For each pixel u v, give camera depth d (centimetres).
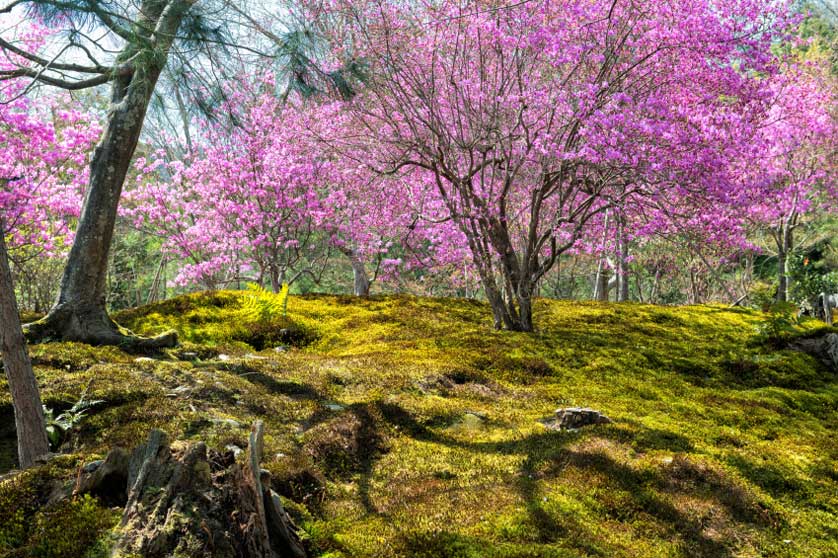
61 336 935
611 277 2195
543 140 1059
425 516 482
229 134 592
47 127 1349
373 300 1580
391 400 761
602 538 462
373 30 1134
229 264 1825
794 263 1631
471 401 804
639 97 1069
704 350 1156
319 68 601
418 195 1530
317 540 410
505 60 1190
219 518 336
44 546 323
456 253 1728
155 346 970
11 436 612
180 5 501
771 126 1680
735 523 502
